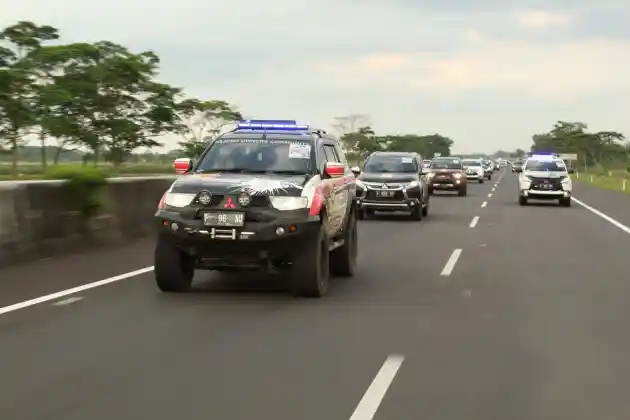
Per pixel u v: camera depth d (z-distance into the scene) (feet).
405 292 34.37
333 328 26.71
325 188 33.88
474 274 40.01
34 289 33.37
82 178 46.70
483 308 30.60
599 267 42.75
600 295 33.73
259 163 34.55
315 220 31.68
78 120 121.90
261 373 21.02
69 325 26.61
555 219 79.41
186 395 19.02
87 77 122.11
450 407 18.26
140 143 131.64
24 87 109.29
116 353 22.99
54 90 113.39
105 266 40.45
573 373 21.29
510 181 222.28
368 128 271.90
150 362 22.04
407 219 79.56
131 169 149.59
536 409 18.20
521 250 51.01
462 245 54.08
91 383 19.94
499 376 20.93
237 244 30.96
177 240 31.45
